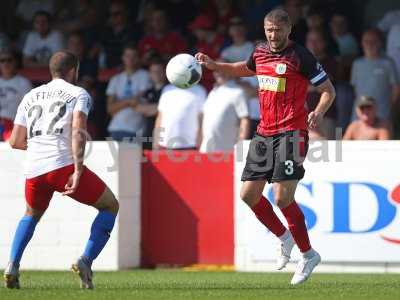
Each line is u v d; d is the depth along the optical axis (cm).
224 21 5378
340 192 3825
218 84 4438
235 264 3956
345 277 3572
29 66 5500
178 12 5597
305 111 2905
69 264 3994
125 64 4956
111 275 3703
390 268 3812
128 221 4044
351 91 4866
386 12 5594
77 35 5369
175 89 4478
